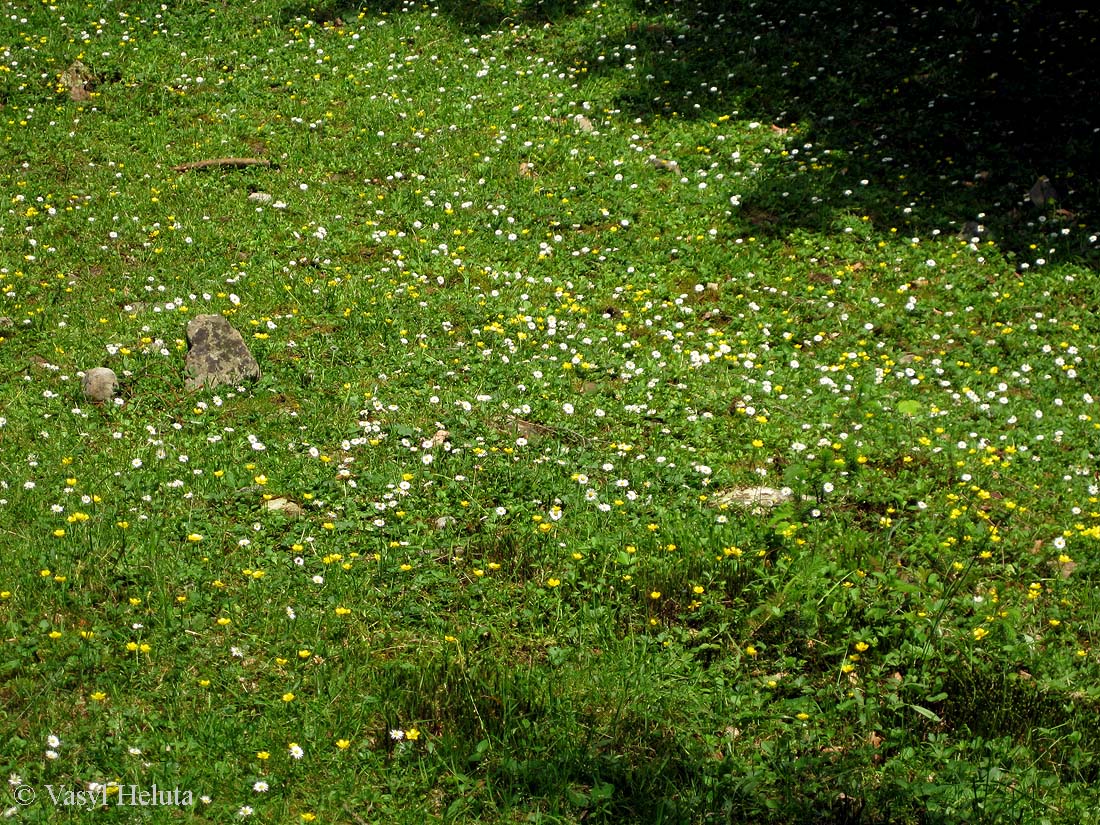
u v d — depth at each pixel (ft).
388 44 56.13
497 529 22.85
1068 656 19.72
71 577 19.90
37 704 16.96
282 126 46.78
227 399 27.40
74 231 36.83
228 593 20.13
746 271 37.37
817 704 18.54
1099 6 54.39
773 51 55.57
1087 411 29.68
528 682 18.39
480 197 41.19
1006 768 17.22
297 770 16.30
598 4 61.62
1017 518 24.32
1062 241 39.11
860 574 21.58
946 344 33.53
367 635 19.45
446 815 15.70
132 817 15.06
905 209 40.96
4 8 56.24
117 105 47.75
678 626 20.25
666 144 46.83
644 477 25.16
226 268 34.88
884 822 16.05
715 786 16.38
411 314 32.53
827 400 29.45
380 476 24.14
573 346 31.68
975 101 49.21
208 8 59.00
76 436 24.95
